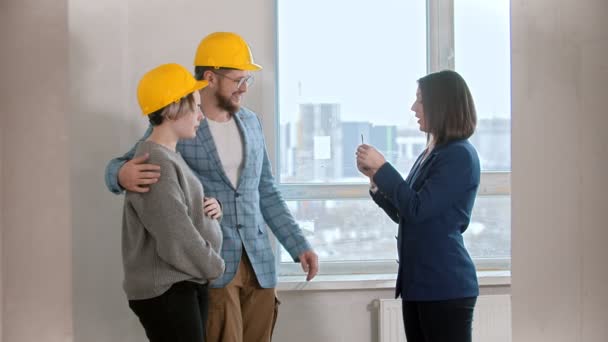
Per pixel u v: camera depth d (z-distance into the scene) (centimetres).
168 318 217
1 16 247
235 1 341
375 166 252
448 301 243
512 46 210
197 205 224
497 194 366
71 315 253
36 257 252
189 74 230
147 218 213
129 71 335
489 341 347
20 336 252
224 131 264
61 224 252
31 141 250
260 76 343
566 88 176
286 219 287
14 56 248
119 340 313
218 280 255
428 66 361
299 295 344
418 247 247
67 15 250
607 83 157
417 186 252
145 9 337
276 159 355
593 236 164
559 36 180
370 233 361
